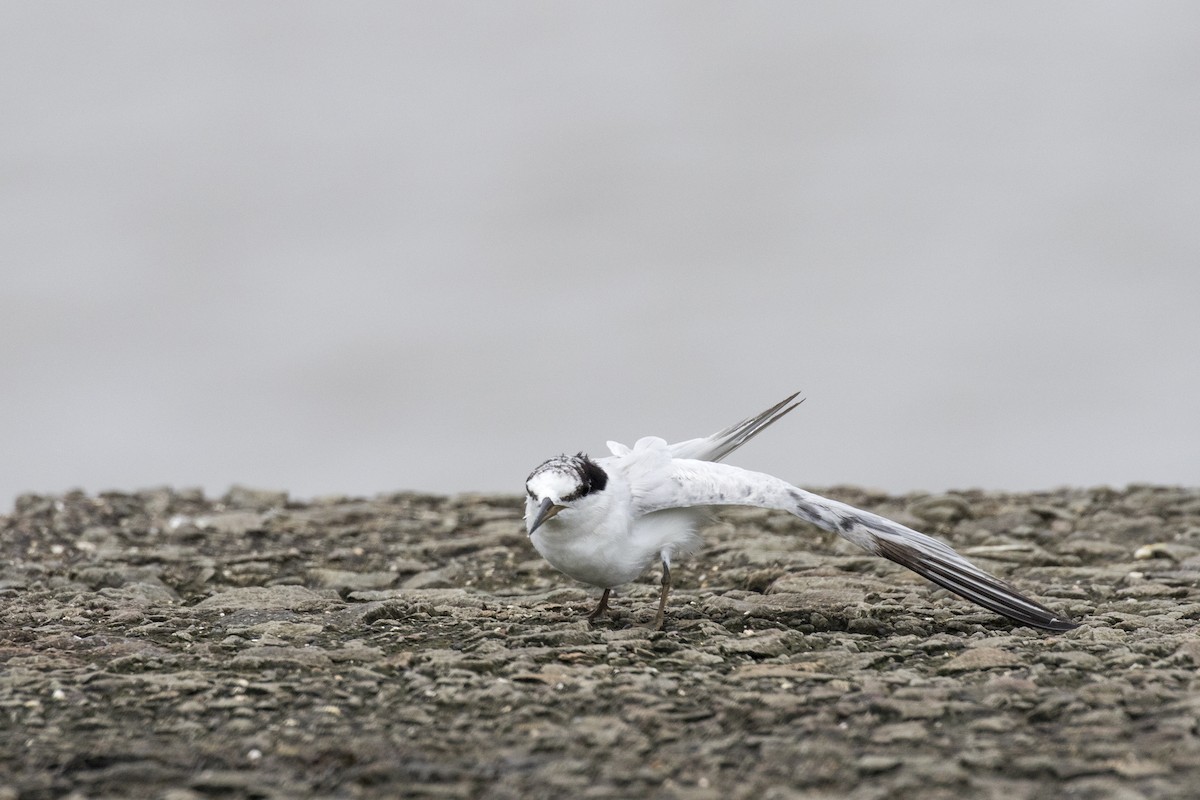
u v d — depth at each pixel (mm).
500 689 10391
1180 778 8461
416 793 8461
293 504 21219
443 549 17625
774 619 13336
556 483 12250
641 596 14680
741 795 8469
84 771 8883
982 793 8359
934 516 19422
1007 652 11320
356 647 11828
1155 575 15320
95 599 14227
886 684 10492
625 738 9391
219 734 9547
